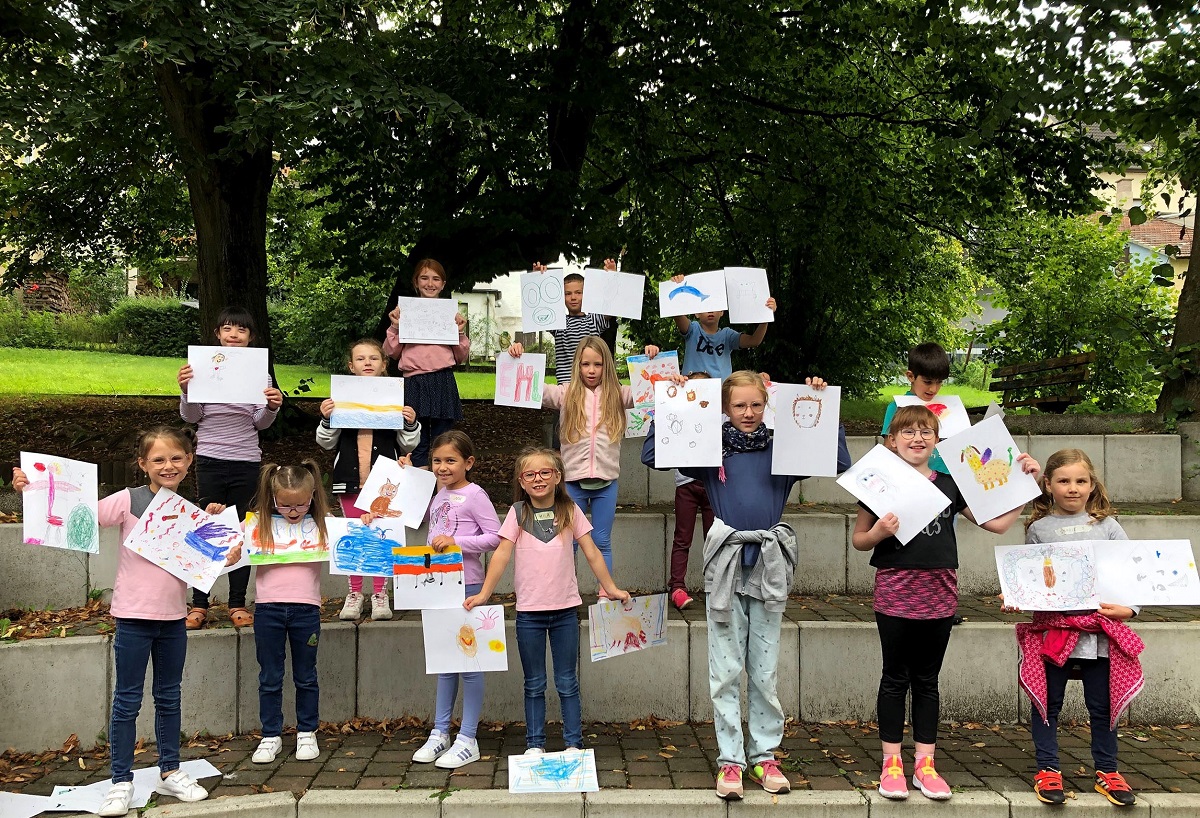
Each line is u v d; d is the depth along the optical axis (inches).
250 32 225.0
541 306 203.6
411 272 353.7
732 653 141.4
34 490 132.3
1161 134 237.9
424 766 147.6
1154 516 208.8
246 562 147.3
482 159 337.7
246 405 180.2
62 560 179.8
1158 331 378.0
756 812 133.1
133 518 137.4
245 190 337.1
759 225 448.5
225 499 176.7
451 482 159.0
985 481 142.7
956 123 412.8
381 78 244.5
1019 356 442.3
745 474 146.2
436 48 342.3
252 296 340.8
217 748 155.0
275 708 150.6
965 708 170.9
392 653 168.7
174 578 137.8
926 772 136.3
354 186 359.9
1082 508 144.6
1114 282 431.8
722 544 143.9
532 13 389.4
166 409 391.9
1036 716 138.7
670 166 420.5
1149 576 136.7
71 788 137.2
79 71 243.4
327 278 773.3
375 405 177.0
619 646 152.2
